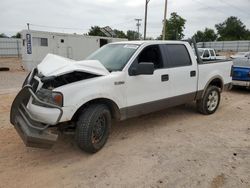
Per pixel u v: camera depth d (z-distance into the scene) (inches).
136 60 178.2
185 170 141.2
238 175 136.9
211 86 245.3
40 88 148.7
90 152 156.6
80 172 138.1
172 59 205.0
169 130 202.8
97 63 162.9
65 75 149.9
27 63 686.5
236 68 359.9
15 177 132.2
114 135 190.1
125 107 172.1
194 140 183.5
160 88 193.3
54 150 163.5
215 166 145.9
